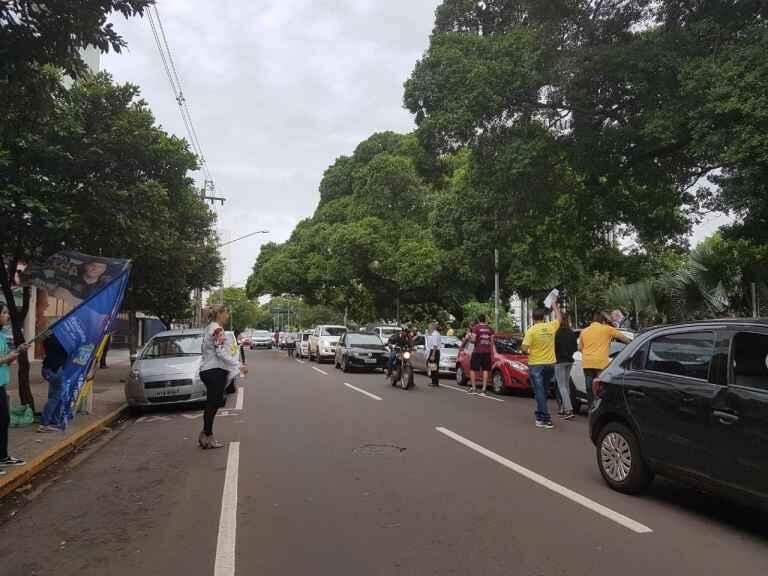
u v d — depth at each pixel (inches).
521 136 548.4
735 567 175.0
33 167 410.0
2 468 286.2
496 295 1028.5
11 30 233.5
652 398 232.4
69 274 410.9
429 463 303.6
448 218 887.1
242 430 402.6
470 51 565.0
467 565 177.5
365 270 1387.8
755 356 202.4
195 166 581.0
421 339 898.1
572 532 203.9
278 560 183.2
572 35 516.7
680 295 840.3
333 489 258.1
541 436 375.2
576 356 502.3
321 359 1183.6
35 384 665.6
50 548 197.9
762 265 701.3
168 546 197.3
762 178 391.9
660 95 466.3
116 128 454.0
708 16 460.1
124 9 242.5
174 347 553.3
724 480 202.4
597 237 700.0
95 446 367.6
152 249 583.8
